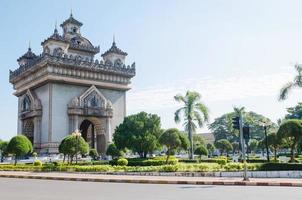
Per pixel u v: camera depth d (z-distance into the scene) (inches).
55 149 2390.5
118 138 1971.0
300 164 1041.5
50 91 2459.4
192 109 2082.9
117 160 1611.7
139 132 1947.6
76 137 1670.8
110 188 708.7
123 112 2839.6
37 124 2506.2
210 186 733.9
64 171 1357.0
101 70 2691.9
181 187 714.8
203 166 1175.0
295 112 3754.9
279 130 1343.5
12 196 579.2
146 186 749.3
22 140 1817.2
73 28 2982.3
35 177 1095.6
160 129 2000.5
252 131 4001.0
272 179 842.8
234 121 855.1
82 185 792.9
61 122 2465.6
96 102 2625.5
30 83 2679.6
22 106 2753.4
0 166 1641.2
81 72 2600.9
